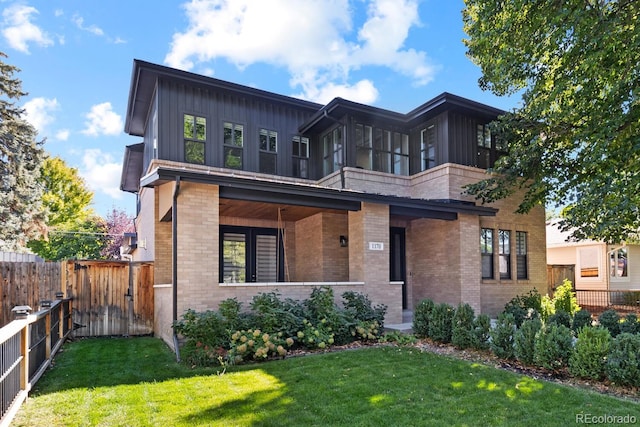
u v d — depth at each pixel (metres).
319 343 7.38
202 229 8.04
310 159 14.27
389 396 4.93
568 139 11.91
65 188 31.44
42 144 21.67
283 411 4.46
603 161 10.21
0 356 3.88
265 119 13.54
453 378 5.65
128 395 4.99
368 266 10.12
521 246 14.12
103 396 4.96
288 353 7.24
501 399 4.84
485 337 7.36
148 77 11.92
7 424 4.05
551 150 12.47
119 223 34.00
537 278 14.23
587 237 11.41
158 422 4.18
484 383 5.43
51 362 6.77
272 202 9.05
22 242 19.95
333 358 6.74
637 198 8.95
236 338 6.80
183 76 11.95
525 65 11.89
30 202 20.08
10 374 4.30
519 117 12.45
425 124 13.74
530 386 5.31
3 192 19.03
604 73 9.95
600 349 5.52
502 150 14.11
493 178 12.55
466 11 13.23
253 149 13.17
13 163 19.77
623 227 10.69
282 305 7.85
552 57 11.21
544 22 10.34
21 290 9.13
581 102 10.56
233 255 12.02
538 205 14.55
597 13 9.69
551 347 6.01
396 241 13.27
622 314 14.35
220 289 8.09
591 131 9.98
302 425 4.11
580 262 20.41
